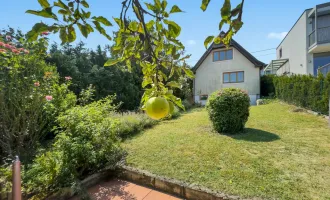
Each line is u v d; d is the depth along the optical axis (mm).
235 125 5254
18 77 4195
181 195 2723
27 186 2703
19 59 4059
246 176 2898
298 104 8484
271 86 14203
